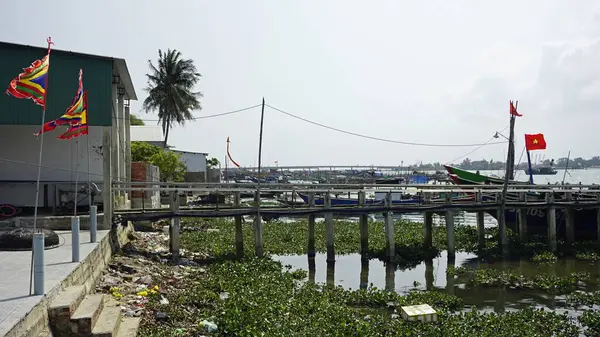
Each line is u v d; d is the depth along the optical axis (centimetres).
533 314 1420
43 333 820
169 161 4006
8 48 1662
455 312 1506
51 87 1703
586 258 2317
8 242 1304
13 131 2083
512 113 2545
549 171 8969
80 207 2097
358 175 8969
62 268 1072
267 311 1300
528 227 2897
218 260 2042
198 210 2048
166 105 4881
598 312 1418
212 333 1136
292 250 2466
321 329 1220
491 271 1992
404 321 1349
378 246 2500
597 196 2622
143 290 1354
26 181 2084
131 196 2653
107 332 897
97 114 1759
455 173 3447
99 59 1778
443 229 3075
